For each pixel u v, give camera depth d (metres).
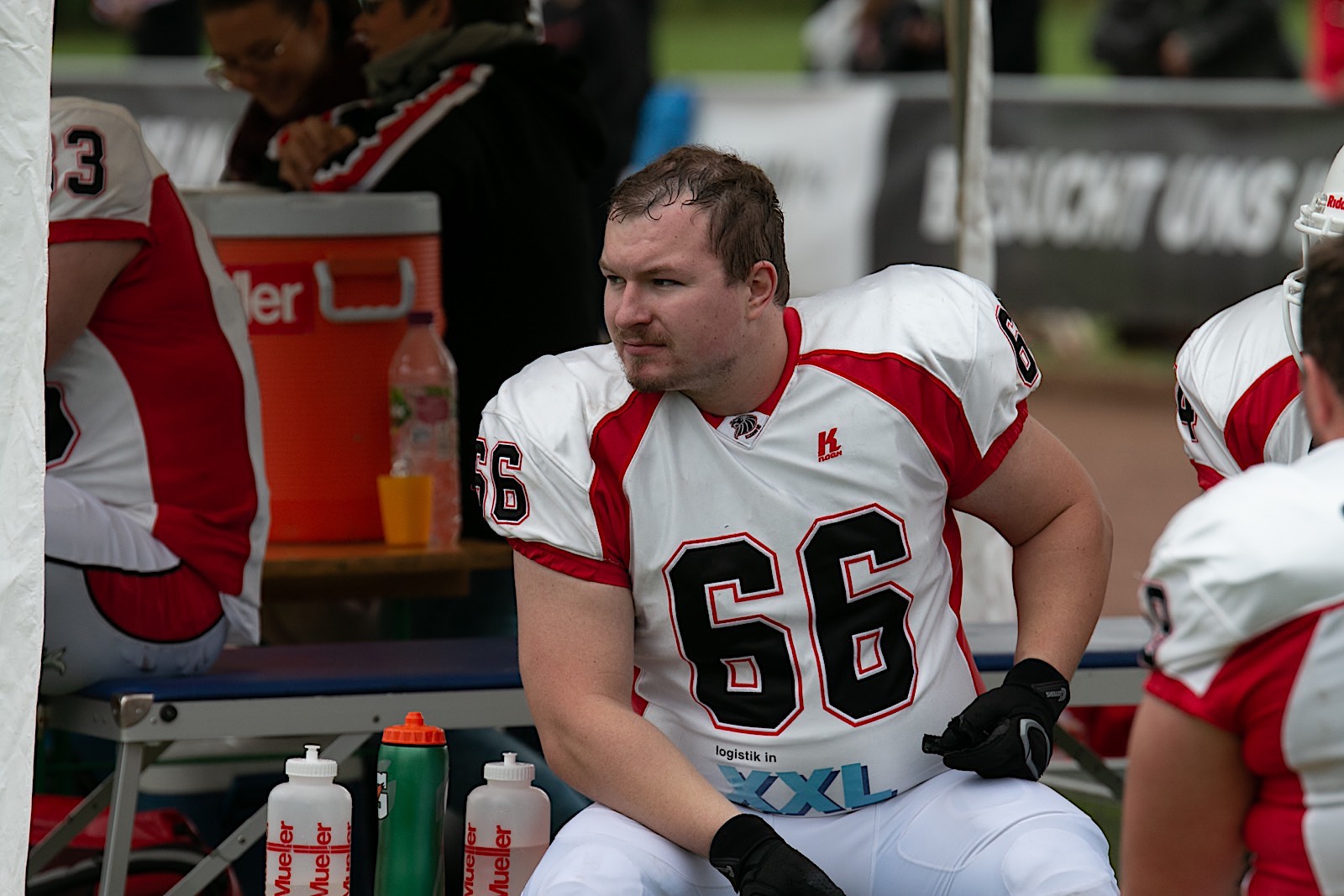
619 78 29.72
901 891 8.84
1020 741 8.77
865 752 8.95
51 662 10.88
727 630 8.97
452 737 12.84
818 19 47.47
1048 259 34.84
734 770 9.07
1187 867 6.66
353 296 13.73
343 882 9.71
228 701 10.75
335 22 15.77
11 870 8.07
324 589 13.91
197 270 11.63
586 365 9.30
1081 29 87.12
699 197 8.52
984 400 9.08
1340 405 6.44
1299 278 8.91
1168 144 34.00
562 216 15.23
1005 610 15.90
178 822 11.88
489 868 9.80
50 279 10.90
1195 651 6.27
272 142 15.02
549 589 9.02
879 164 36.09
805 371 8.93
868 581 8.93
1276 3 38.47
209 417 11.63
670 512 8.90
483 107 14.77
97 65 44.25
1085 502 9.53
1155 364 41.16
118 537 11.10
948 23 15.81
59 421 11.37
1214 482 9.70
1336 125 32.75
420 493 13.79
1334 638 6.06
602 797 8.80
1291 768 6.26
